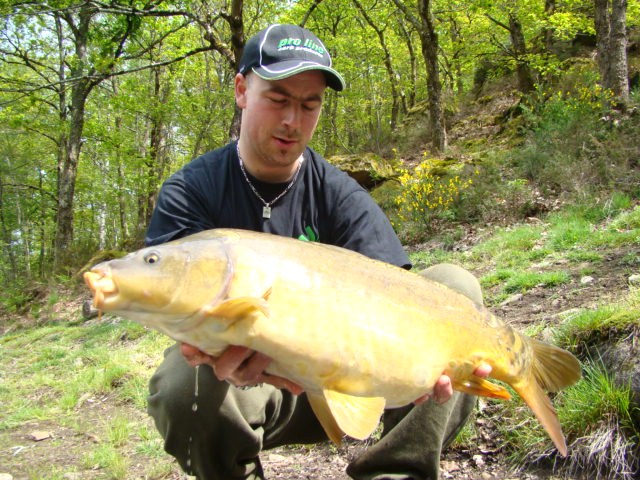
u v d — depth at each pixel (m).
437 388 0.93
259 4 8.73
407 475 1.10
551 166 4.37
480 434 1.52
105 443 2.06
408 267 1.17
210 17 5.55
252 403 1.06
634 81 5.90
